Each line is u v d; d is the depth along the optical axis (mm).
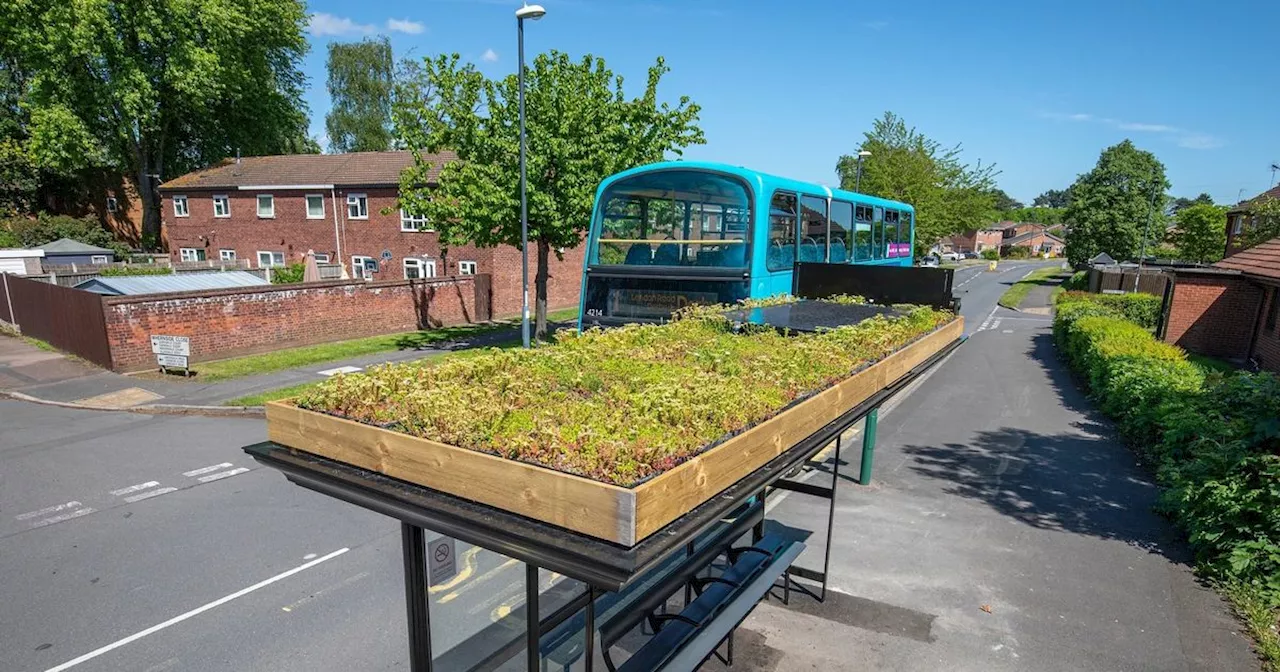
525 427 3117
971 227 46031
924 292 8828
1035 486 8844
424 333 21969
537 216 16781
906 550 7035
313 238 31828
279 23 39594
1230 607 5906
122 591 6363
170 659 5320
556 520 2633
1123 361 12172
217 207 34438
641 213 9102
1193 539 6555
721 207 8719
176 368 15617
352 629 5738
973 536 7363
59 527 7816
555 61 16844
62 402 13328
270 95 42375
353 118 53188
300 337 19281
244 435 11477
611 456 2756
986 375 16375
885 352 5797
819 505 8211
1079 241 54688
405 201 17469
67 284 24219
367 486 3104
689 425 3260
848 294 9336
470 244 26656
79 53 32312
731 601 4965
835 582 6406
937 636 5551
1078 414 12609
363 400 3475
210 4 33812
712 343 5461
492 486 2801
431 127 17281
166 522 7957
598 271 9320
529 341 18125
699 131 18000
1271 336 16547
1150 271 36000
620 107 17156
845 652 5344
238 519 8062
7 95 39750
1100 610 5891
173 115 38781
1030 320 28422
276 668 5211
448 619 4320
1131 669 5090
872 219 14852
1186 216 48500
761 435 3445
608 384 4141
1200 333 19453
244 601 6184
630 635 5492
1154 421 9617
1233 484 6293
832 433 4309
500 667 4203
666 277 8875
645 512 2518
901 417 12414
